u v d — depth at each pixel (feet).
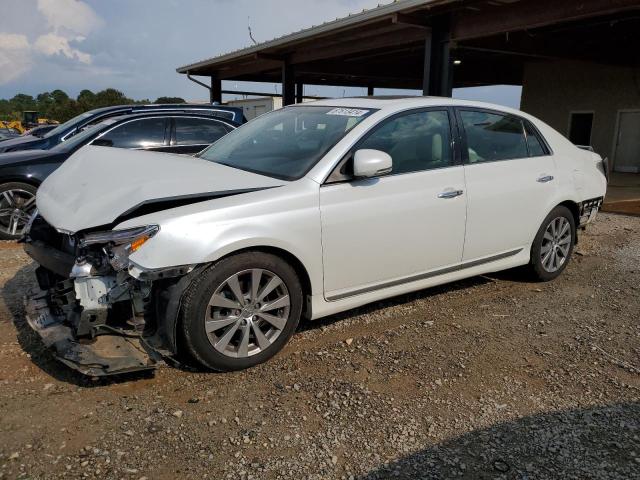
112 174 11.91
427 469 8.17
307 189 11.35
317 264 11.52
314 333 12.73
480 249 14.51
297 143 13.00
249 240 10.41
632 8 23.81
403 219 12.59
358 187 11.95
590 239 22.74
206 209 10.25
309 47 43.55
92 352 9.75
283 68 48.34
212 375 10.71
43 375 10.53
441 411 9.70
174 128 24.56
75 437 8.71
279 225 10.80
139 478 7.85
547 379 10.91
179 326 10.25
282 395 10.07
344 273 12.01
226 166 12.92
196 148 24.77
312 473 8.04
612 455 8.55
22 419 9.12
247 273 10.66
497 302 15.07
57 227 10.59
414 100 13.76
